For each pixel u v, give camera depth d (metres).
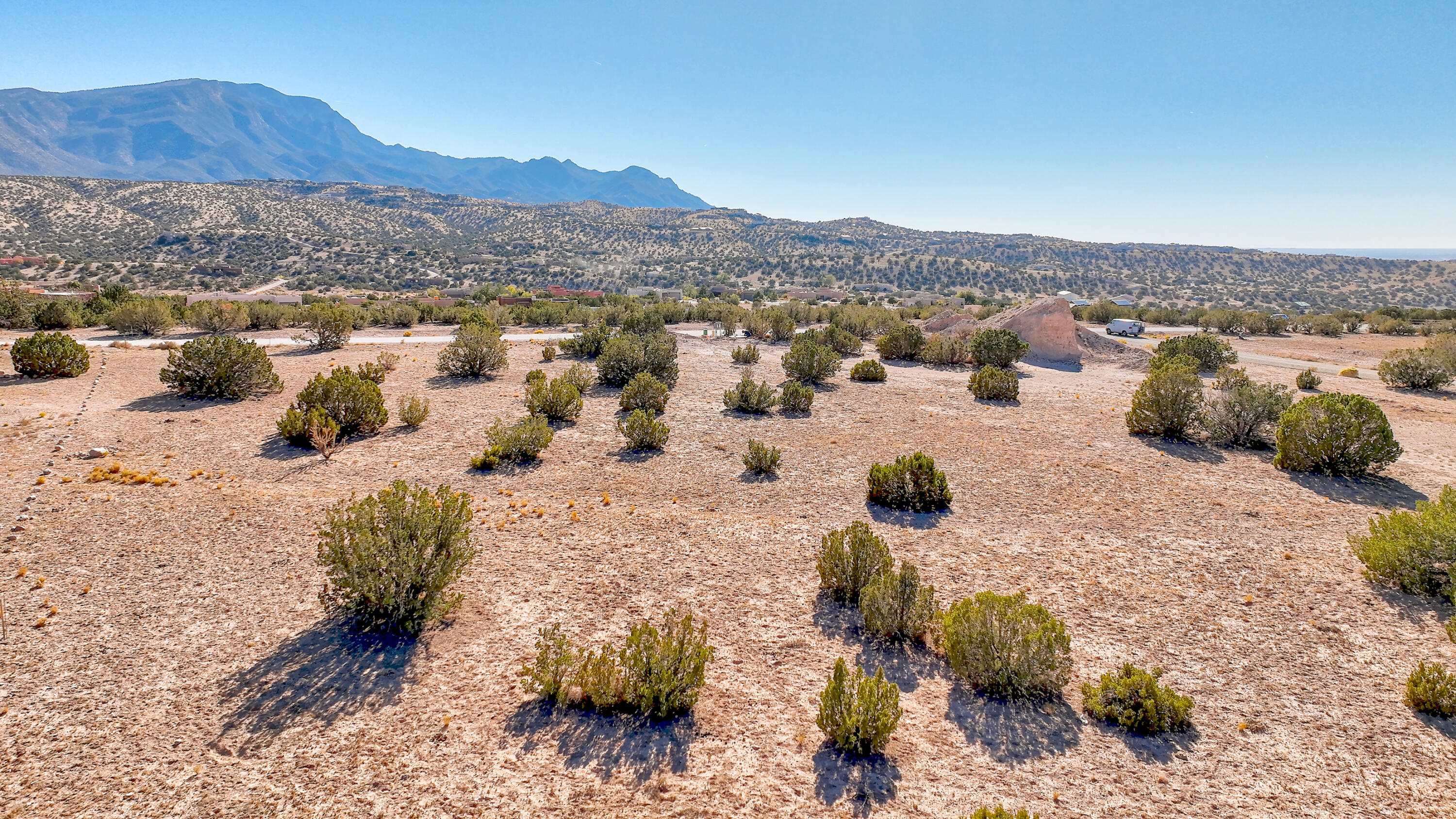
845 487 9.69
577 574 6.74
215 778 3.92
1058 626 5.09
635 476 9.93
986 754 4.39
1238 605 6.33
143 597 5.86
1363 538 7.16
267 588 6.14
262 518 7.59
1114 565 7.17
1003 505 8.98
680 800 3.91
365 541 5.42
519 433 10.51
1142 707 4.67
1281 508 8.84
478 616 5.90
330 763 4.10
